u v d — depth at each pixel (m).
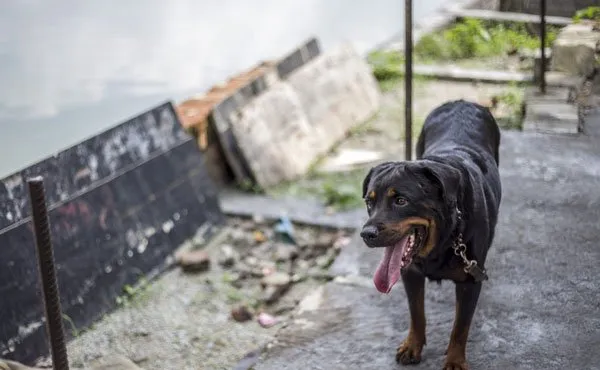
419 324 4.06
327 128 9.09
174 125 7.11
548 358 4.08
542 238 5.29
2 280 5.30
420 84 10.14
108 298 5.99
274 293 6.07
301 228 7.25
